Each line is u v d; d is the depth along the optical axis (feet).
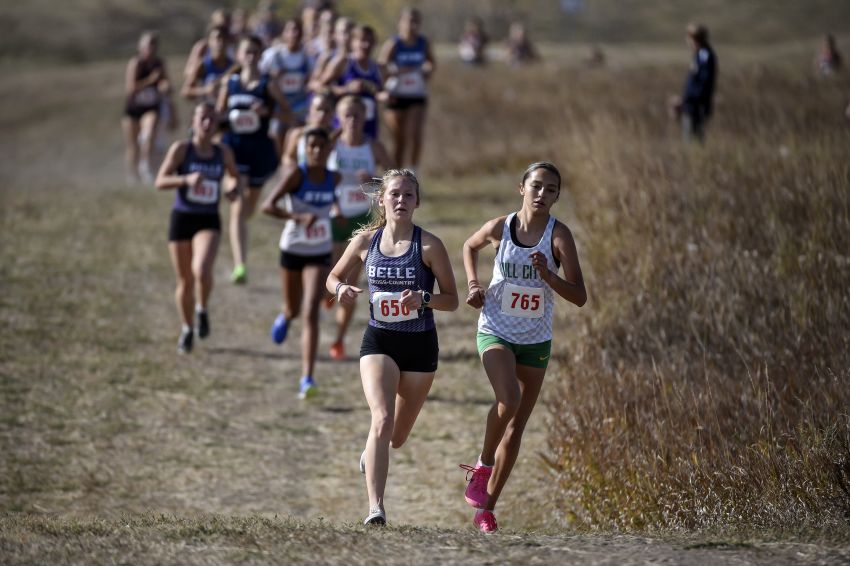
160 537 50.78
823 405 69.05
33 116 306.55
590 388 79.61
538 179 61.21
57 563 46.42
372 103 137.18
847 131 133.69
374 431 58.75
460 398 96.53
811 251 94.48
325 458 84.79
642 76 240.94
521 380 63.62
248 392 98.02
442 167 199.11
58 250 142.82
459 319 118.73
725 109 175.11
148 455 83.25
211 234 100.89
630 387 77.15
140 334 111.75
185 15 523.29
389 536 51.34
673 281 96.43
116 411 91.40
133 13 510.99
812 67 214.07
